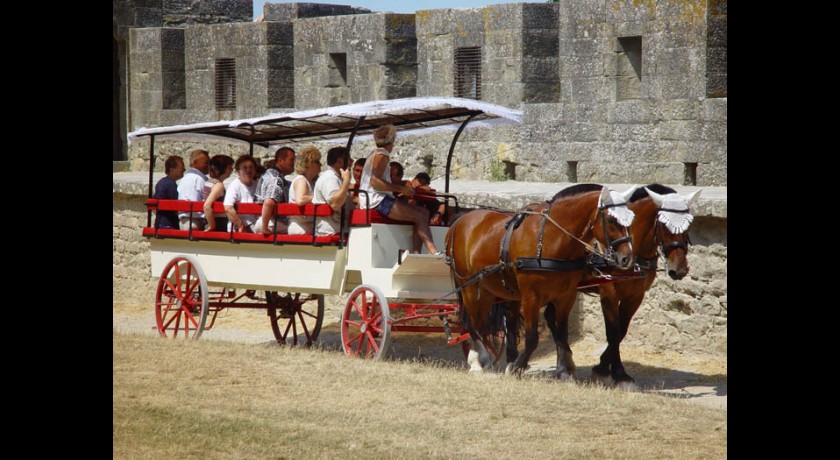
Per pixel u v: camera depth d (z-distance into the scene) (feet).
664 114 107.04
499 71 120.37
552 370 76.33
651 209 65.16
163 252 83.97
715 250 76.38
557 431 53.98
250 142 88.02
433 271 72.79
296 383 63.10
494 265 68.28
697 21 104.63
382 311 71.20
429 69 126.31
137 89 153.28
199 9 161.17
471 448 50.98
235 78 142.31
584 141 113.29
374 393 61.05
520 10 118.01
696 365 76.64
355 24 130.21
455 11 123.34
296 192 76.13
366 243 72.84
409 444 51.34
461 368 73.41
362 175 74.23
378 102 72.33
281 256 77.10
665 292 79.82
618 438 53.01
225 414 56.18
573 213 64.85
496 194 88.94
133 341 74.90
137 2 156.25
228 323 103.09
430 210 78.48
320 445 51.13
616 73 111.65
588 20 113.29
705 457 50.16
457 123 82.43
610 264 63.93
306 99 136.46
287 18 154.81
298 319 101.65
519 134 117.80
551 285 65.62
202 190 84.38
